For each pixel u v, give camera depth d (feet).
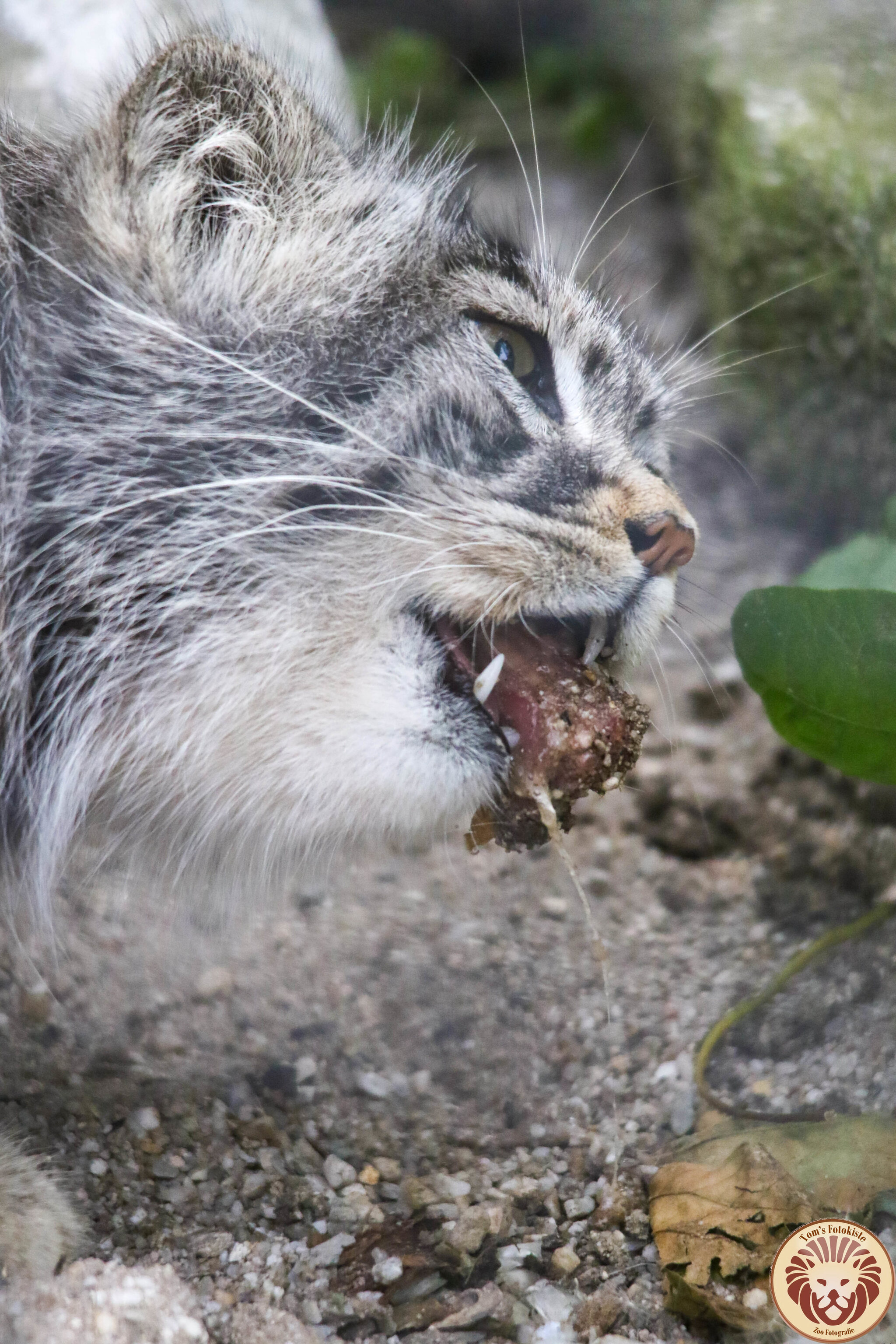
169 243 11.21
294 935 11.48
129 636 11.22
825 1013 11.38
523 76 19.04
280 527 11.20
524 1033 11.40
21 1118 11.27
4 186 11.25
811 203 11.84
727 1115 11.29
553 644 11.29
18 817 11.27
